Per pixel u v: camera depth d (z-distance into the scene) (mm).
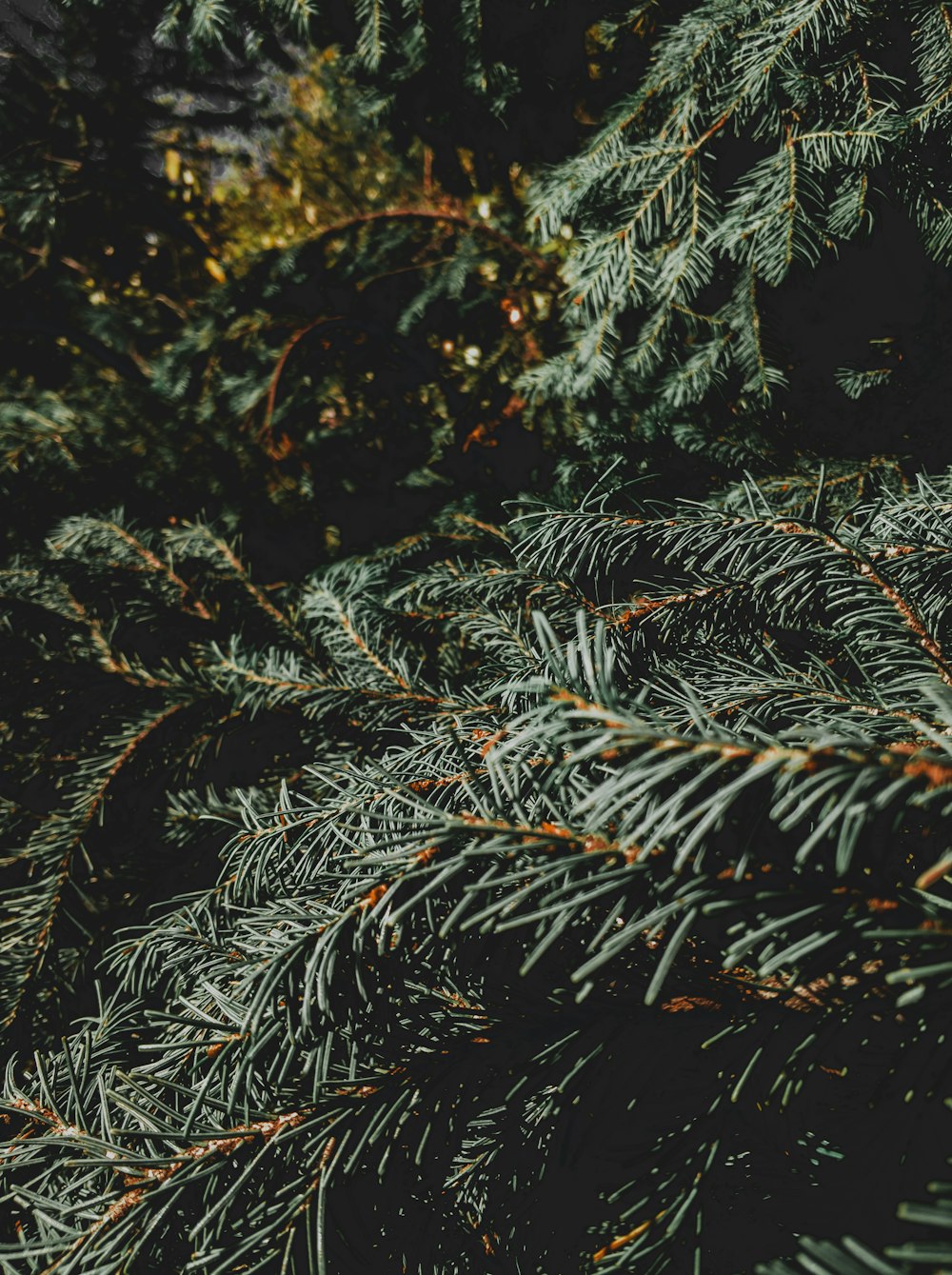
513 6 927
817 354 960
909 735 366
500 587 548
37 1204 363
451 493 971
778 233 698
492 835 337
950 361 791
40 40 1194
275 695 674
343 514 1257
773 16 668
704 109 729
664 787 321
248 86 1290
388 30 934
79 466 1200
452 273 1133
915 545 424
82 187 1330
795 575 425
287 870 435
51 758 885
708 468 799
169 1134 356
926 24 647
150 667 1004
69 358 1409
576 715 311
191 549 950
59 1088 443
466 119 1036
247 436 1235
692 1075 391
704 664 454
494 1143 427
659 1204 353
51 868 737
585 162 785
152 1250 355
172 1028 428
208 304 1218
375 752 620
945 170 664
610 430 821
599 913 374
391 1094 376
